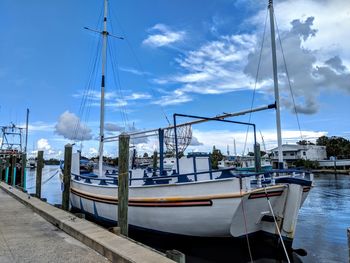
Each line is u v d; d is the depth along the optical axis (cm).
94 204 1151
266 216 821
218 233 784
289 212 801
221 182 745
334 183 3503
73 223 740
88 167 1931
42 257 536
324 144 8294
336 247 879
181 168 1027
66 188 1236
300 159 6856
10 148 4022
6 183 2400
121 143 791
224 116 1031
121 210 766
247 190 735
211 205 757
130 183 997
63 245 614
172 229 841
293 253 805
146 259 473
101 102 1493
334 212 1506
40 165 1588
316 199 2034
